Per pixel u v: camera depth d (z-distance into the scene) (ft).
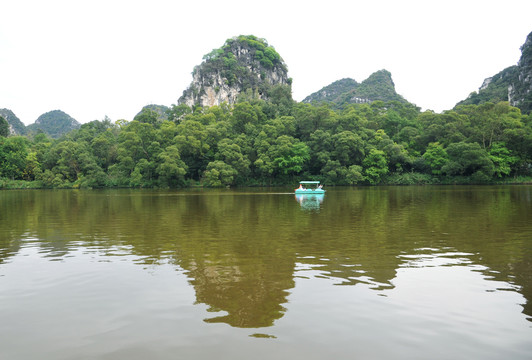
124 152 280.31
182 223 73.72
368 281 34.09
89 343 22.36
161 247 49.98
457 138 290.97
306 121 315.78
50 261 42.32
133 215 88.38
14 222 76.18
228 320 25.54
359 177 268.82
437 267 38.78
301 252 46.42
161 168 263.90
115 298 30.01
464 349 21.42
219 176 267.39
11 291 31.86
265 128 302.04
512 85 491.72
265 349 21.45
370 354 20.85
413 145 329.52
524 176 290.76
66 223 74.38
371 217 80.94
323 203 120.47
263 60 529.86
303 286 32.76
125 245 51.49
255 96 455.22
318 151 294.05
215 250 47.85
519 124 285.84
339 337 22.93
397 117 356.79
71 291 31.78
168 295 30.63
